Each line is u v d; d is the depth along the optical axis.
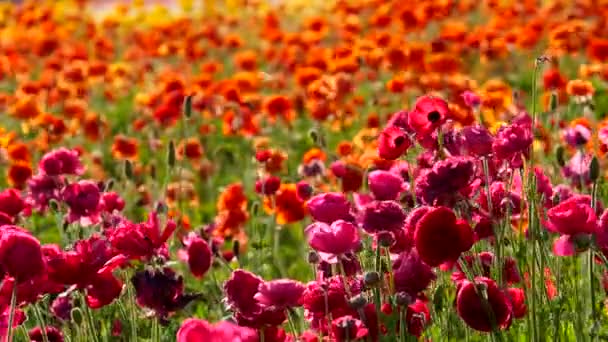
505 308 3.94
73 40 19.47
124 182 9.11
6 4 21.11
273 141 11.53
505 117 8.24
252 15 21.41
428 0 14.88
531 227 4.37
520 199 4.79
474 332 4.89
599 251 4.21
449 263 4.01
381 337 4.01
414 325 4.19
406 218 4.05
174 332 5.49
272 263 7.34
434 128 4.62
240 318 3.86
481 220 4.50
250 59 12.61
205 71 12.48
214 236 6.89
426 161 5.04
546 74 8.78
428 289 4.66
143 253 4.27
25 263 3.71
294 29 21.80
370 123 9.19
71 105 11.12
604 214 4.11
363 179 6.44
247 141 11.66
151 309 4.37
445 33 12.34
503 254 4.48
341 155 7.94
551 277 5.16
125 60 16.39
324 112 9.94
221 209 6.94
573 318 4.82
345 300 3.99
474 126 4.42
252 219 7.59
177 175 9.55
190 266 5.12
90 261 4.15
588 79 13.06
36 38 17.48
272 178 6.90
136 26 23.12
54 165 6.27
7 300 4.09
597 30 13.03
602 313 5.05
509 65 14.16
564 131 6.90
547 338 4.93
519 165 4.67
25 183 7.68
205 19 21.80
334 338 3.82
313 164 7.48
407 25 14.08
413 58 11.25
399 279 4.02
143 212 8.89
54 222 9.19
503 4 16.14
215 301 6.21
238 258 6.49
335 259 4.03
